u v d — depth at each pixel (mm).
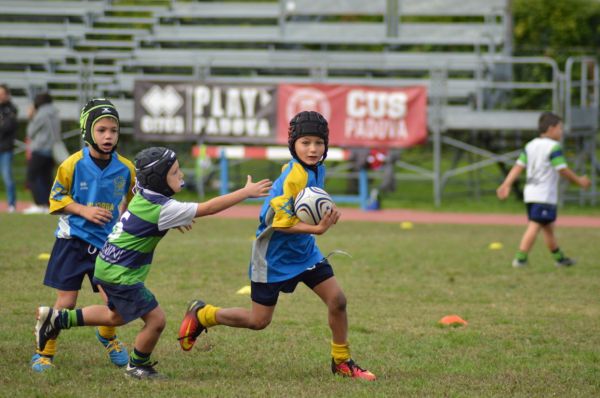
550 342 22641
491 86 63031
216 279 31469
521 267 35531
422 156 79500
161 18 77188
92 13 77250
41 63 71188
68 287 19203
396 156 67438
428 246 41562
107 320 18266
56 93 67938
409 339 22703
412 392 17250
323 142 18016
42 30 76812
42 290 28359
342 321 18453
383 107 59906
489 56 70875
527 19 100875
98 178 19250
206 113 61000
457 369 19531
